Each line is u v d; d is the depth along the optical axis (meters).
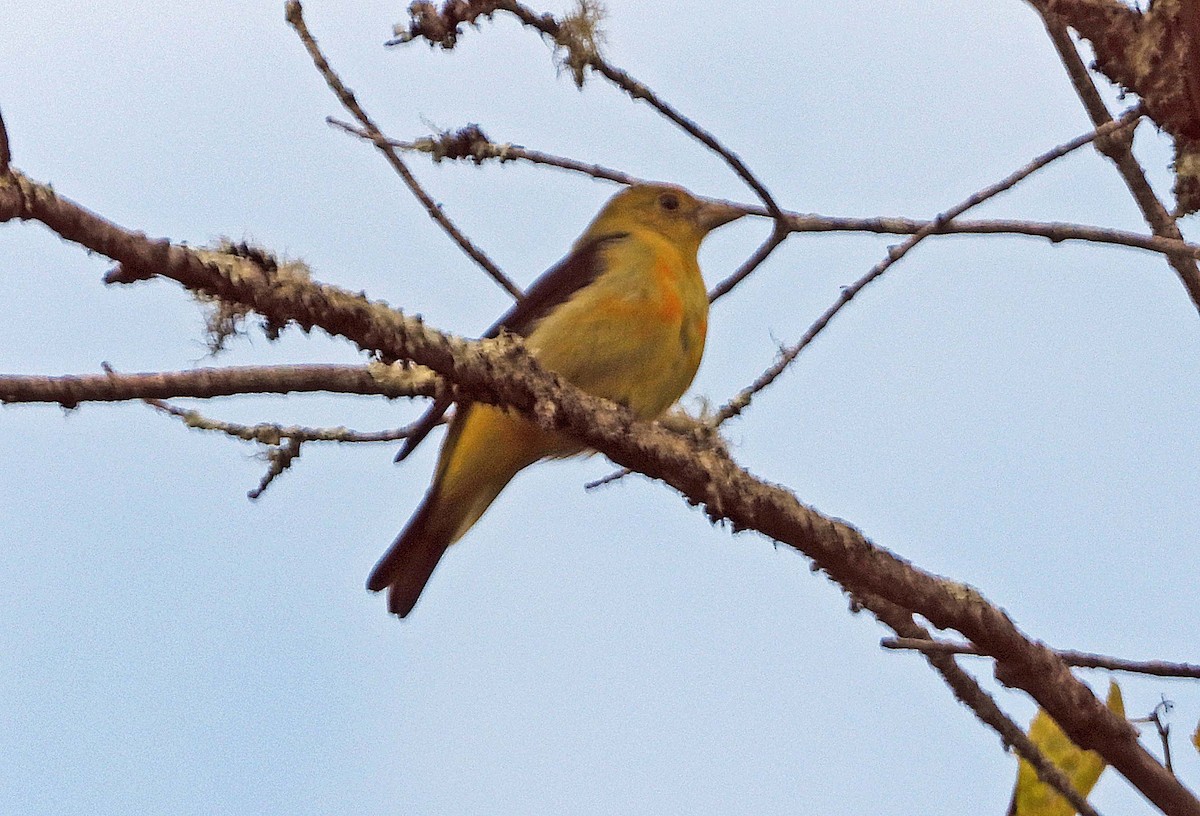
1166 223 8.84
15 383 6.68
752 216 9.05
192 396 7.04
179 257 6.82
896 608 9.14
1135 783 8.34
